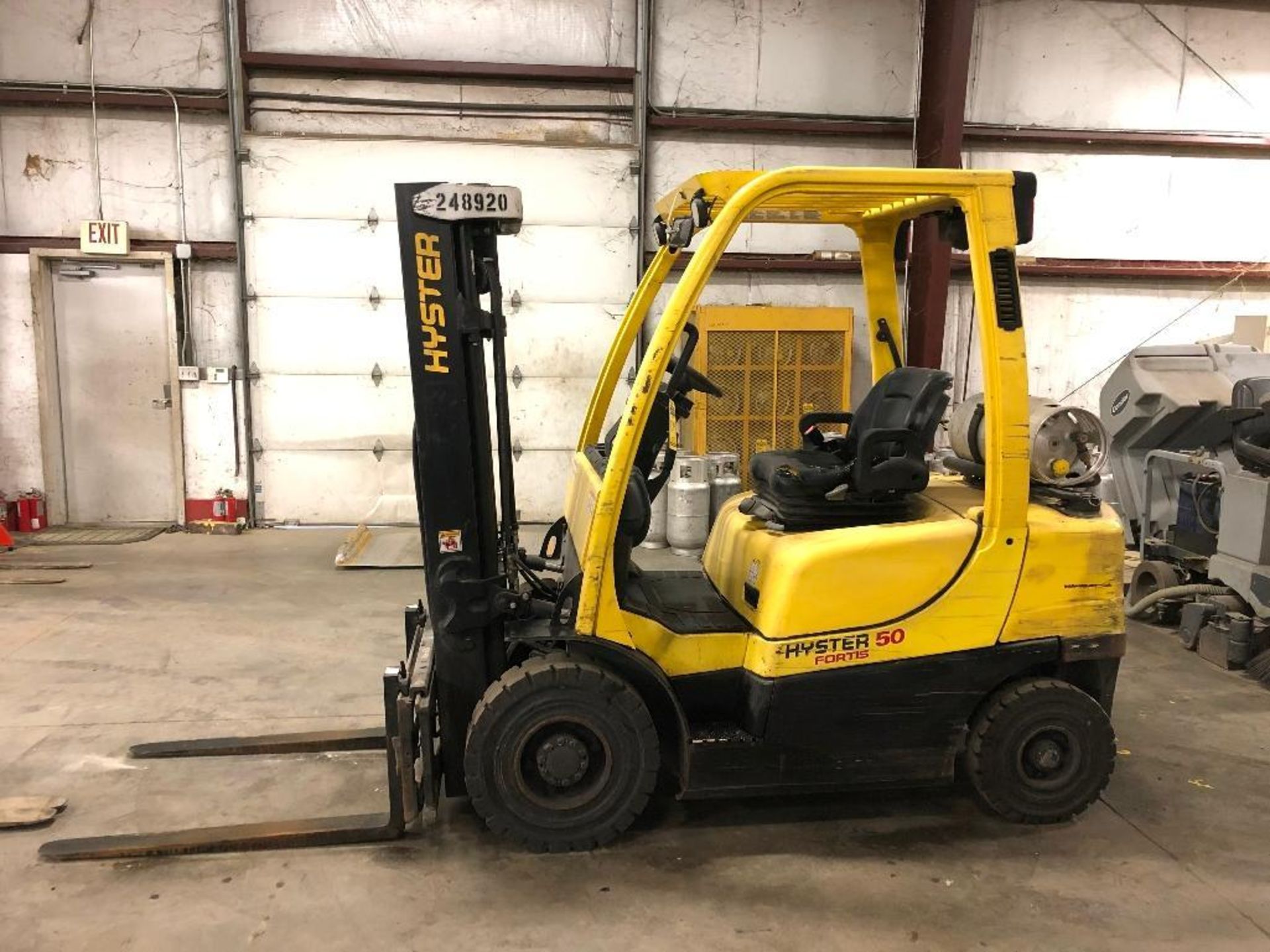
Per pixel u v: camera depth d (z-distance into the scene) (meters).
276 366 6.62
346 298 6.58
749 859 2.56
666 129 6.69
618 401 6.82
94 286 6.58
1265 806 2.90
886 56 6.72
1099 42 6.79
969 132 6.76
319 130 6.49
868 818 2.79
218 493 6.77
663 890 2.41
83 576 5.39
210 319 6.66
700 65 6.63
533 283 6.69
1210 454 5.19
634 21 6.54
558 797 2.55
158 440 6.80
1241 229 7.14
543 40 6.52
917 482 2.67
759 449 6.43
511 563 2.72
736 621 2.75
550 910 2.31
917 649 2.59
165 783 2.94
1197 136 6.92
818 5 6.62
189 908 2.30
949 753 2.67
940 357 6.51
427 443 2.51
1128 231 7.07
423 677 2.61
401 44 6.42
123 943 2.16
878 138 6.84
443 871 2.48
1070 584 2.65
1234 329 6.43
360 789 2.91
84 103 6.27
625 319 3.13
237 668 3.96
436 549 2.56
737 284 6.92
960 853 2.60
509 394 6.79
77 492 6.80
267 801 2.83
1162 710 3.65
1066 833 2.72
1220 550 4.41
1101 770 2.74
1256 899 2.40
